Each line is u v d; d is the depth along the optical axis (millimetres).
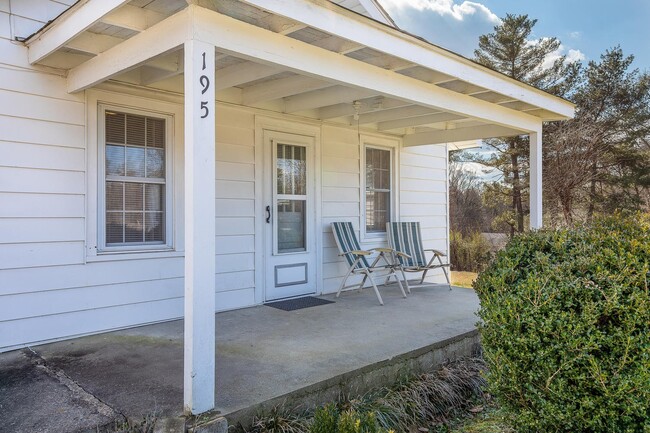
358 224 6539
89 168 3996
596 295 2166
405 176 7266
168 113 4488
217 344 3686
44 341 3746
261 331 4094
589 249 2393
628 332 2066
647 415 2010
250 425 2488
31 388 2795
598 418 2078
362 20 3150
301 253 5750
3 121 3557
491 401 3539
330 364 3184
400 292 6180
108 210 4164
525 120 5586
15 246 3613
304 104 5156
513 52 14883
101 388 2789
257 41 2809
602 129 13125
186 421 2303
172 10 2871
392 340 3797
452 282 9977
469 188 17250
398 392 3193
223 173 4930
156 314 4398
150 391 2738
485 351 2557
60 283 3836
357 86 3611
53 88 3801
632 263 2186
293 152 5680
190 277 2389
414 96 4137
